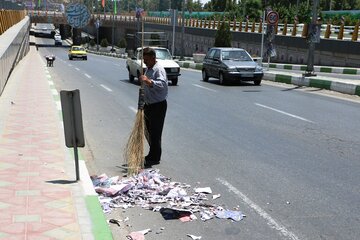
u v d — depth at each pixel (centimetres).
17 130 872
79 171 616
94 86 1995
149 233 478
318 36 2047
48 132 861
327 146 871
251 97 1625
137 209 545
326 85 1886
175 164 738
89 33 13800
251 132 1001
